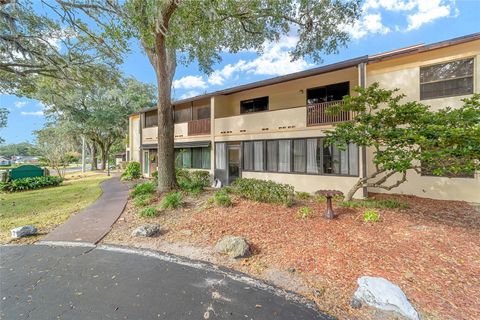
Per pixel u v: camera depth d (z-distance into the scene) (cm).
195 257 475
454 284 339
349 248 453
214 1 714
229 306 317
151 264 446
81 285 373
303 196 912
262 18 979
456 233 507
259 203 764
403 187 939
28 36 1055
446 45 811
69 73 1291
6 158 6281
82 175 2362
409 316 277
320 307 313
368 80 991
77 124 2498
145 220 700
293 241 502
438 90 865
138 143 2261
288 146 1155
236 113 1504
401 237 488
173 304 322
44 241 571
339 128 723
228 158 1418
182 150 1659
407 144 582
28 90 1397
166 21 802
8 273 415
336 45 1068
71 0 834
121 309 312
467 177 822
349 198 780
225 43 1112
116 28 712
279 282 378
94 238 581
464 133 468
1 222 726
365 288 316
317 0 917
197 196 917
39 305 323
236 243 479
